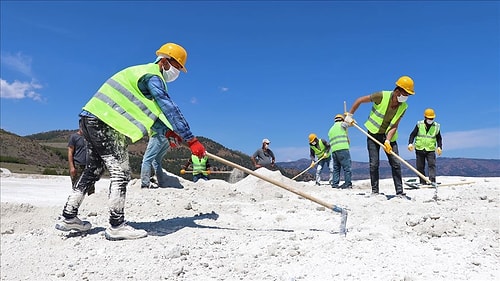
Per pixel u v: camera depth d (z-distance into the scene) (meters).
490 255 3.87
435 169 10.82
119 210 4.86
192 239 4.69
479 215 5.17
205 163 12.01
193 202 6.94
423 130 10.82
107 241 4.84
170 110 4.71
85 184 5.04
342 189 10.76
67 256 4.52
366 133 7.82
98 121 4.75
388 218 5.27
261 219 5.87
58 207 6.49
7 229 5.50
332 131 11.59
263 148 13.09
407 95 7.10
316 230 5.05
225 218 5.89
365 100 7.69
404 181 11.51
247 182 9.55
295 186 9.70
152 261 4.14
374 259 3.89
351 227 5.08
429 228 4.57
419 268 3.65
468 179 11.40
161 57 5.02
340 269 3.70
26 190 11.95
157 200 6.86
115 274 3.93
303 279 3.57
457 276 3.46
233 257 4.13
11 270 4.25
